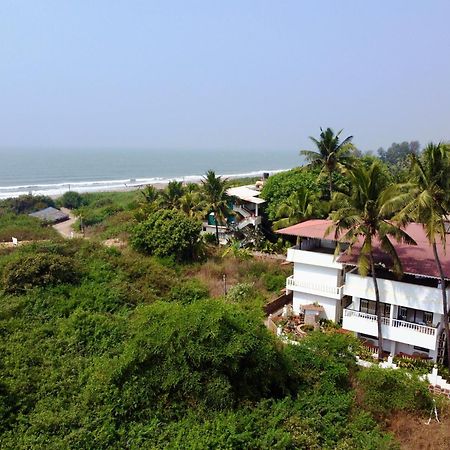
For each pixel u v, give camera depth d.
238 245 46.91
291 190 49.59
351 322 25.89
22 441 14.84
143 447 15.21
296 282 30.00
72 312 24.47
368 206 22.27
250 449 15.52
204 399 17.53
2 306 23.77
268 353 19.06
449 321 24.00
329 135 42.38
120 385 17.84
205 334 17.98
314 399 19.48
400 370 20.39
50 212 83.88
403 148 197.62
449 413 19.25
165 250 41.06
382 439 17.14
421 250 26.28
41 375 18.45
